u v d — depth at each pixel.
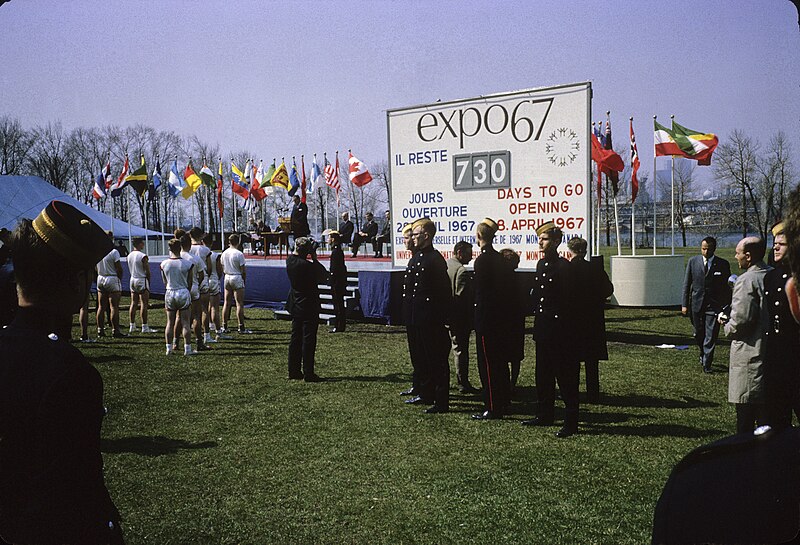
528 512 4.40
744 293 4.52
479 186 12.91
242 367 9.75
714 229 56.94
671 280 17.30
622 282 17.45
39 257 1.67
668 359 10.11
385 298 14.66
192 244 12.39
